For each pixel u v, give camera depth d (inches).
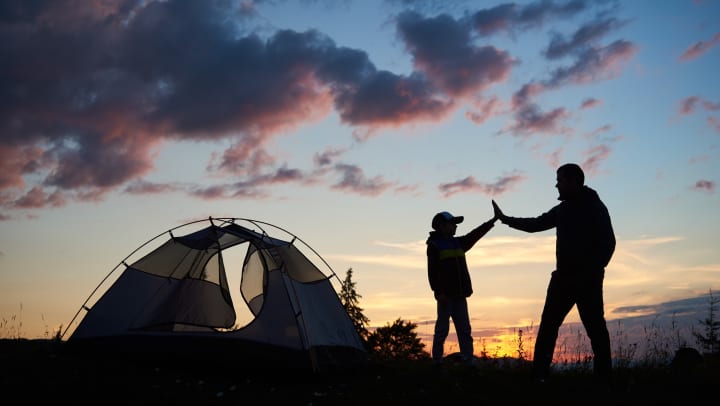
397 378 349.4
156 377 331.6
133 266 403.5
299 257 415.5
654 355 384.2
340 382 341.7
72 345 372.8
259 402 297.3
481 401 296.7
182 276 408.5
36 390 298.7
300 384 334.0
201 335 368.2
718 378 337.4
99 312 384.5
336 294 423.8
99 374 330.6
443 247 365.4
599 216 329.1
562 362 370.3
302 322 359.3
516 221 364.2
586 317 330.3
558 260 338.0
